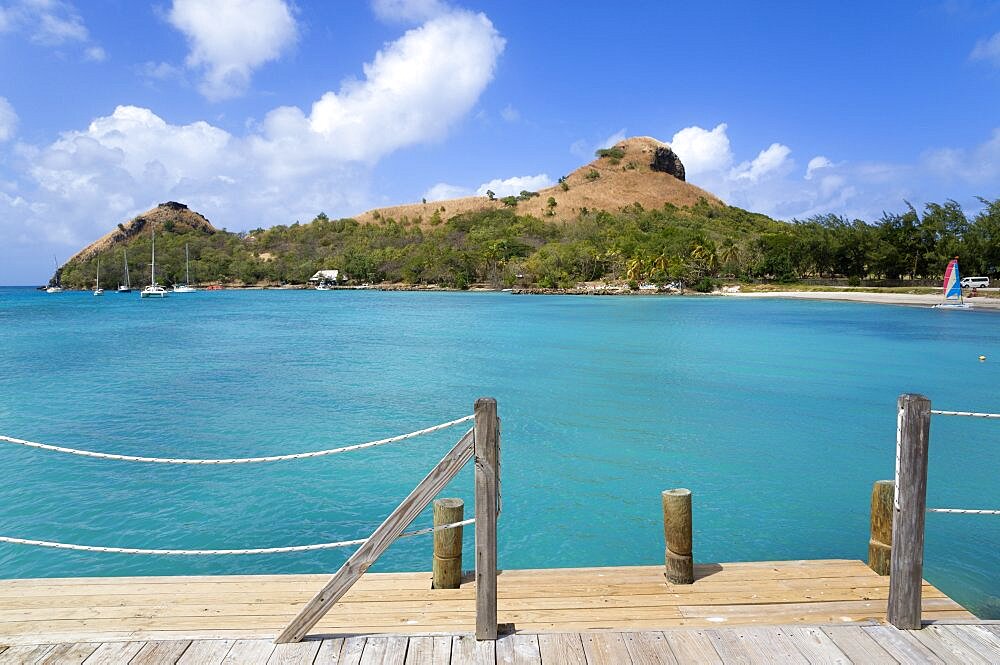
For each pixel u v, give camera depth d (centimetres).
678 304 6900
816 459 1227
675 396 1841
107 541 859
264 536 875
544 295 9619
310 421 1538
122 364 2555
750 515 951
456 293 10750
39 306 8212
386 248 14612
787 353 2814
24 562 793
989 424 1499
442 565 537
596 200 19712
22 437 1388
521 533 891
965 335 3566
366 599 513
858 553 823
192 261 15362
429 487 410
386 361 2606
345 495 1029
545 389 1952
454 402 1762
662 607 492
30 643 415
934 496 1030
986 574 754
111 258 14988
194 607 489
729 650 407
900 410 423
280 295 11750
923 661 390
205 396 1862
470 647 410
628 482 1100
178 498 1015
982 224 7656
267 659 396
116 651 405
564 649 409
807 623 456
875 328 4025
